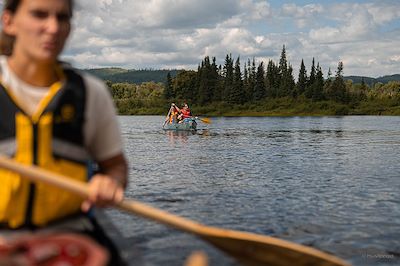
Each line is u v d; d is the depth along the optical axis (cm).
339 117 8600
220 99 11112
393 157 1593
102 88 253
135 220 638
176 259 493
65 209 243
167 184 995
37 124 235
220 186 974
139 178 1078
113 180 242
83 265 203
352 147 2011
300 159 1519
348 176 1133
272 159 1515
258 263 295
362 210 758
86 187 234
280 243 288
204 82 11025
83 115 244
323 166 1334
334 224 668
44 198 236
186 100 11250
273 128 3922
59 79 244
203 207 774
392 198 859
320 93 10850
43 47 232
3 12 242
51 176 228
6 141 234
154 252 514
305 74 11512
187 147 1977
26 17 231
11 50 247
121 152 267
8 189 231
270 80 12206
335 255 538
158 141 2342
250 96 11319
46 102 237
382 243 580
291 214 727
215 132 3222
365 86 12506
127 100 11581
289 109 10544
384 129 3788
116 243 266
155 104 11300
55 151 238
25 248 213
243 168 1278
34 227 239
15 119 233
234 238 279
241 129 3691
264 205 792
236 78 10906
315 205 793
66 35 241
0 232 236
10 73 238
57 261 211
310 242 585
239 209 760
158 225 616
